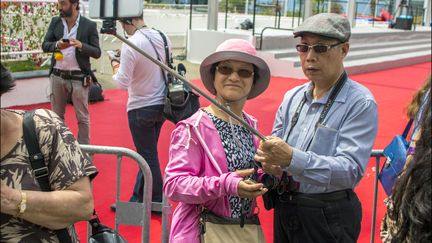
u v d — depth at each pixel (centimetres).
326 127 241
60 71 546
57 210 176
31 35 938
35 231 179
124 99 952
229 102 244
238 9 2134
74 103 557
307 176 225
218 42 1498
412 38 2256
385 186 258
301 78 1337
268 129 812
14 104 868
